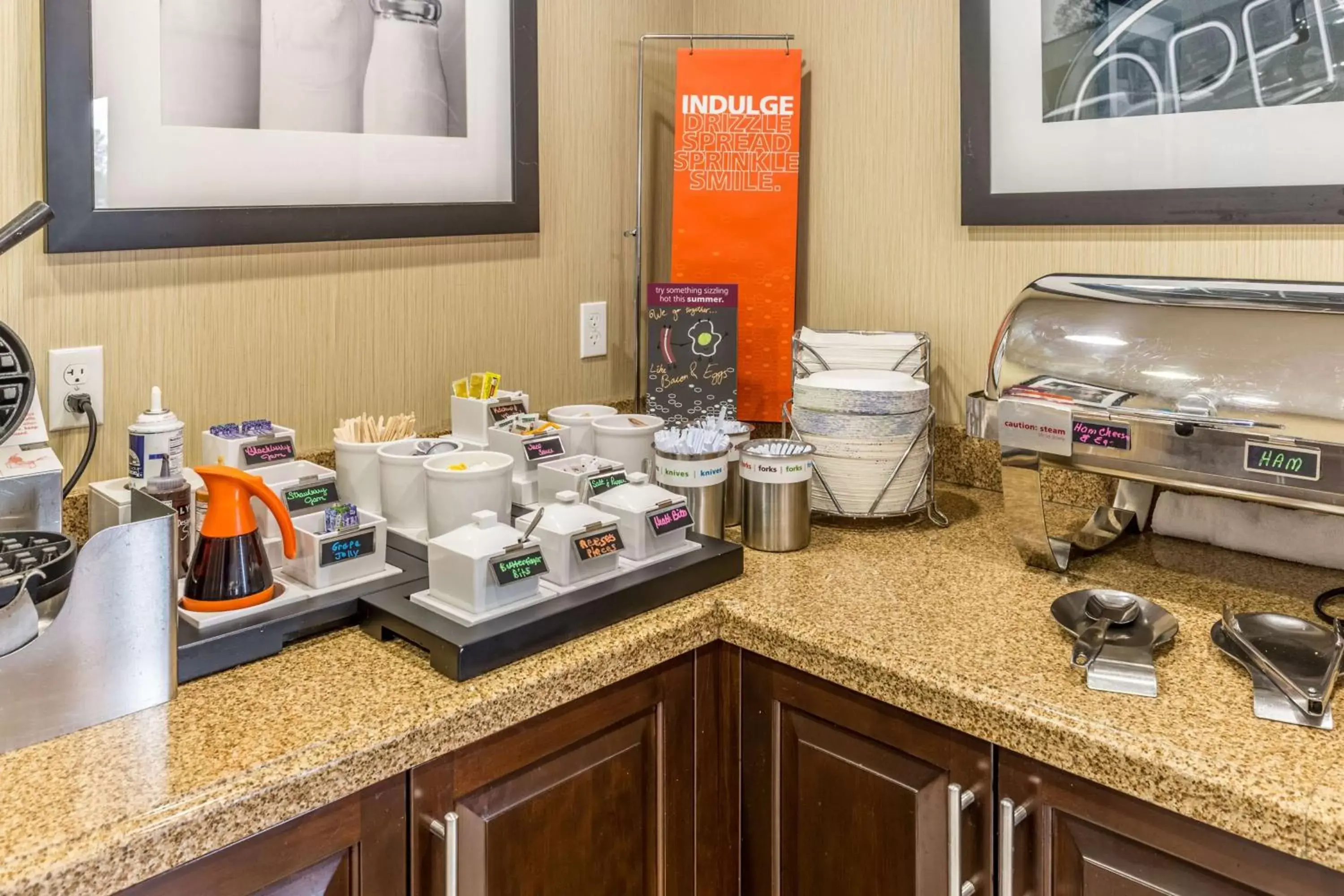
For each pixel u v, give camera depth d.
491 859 1.21
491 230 1.86
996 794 1.18
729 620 1.41
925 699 1.20
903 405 1.67
